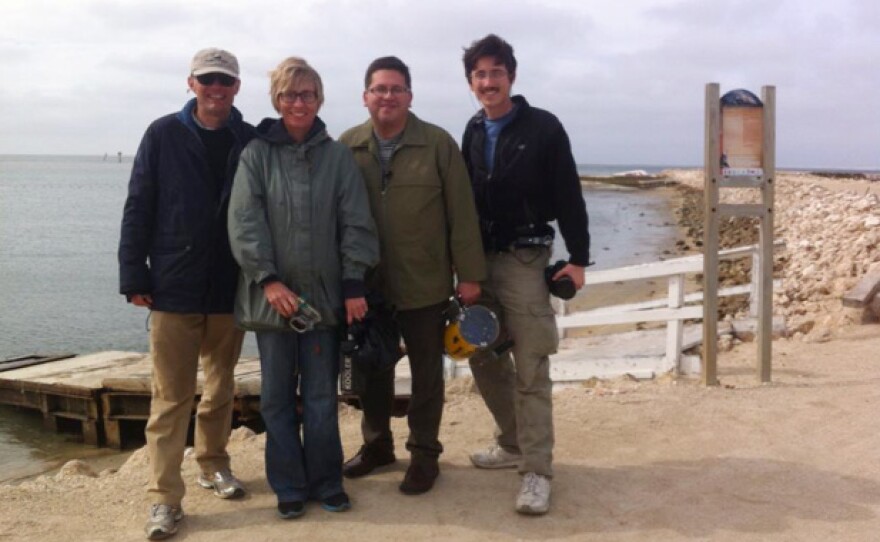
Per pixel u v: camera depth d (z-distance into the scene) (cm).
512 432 482
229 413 461
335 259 416
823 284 1061
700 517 417
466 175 434
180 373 422
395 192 430
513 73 434
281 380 420
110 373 1021
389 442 483
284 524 417
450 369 786
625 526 409
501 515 423
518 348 435
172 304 412
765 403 600
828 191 3077
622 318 787
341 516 424
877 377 665
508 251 437
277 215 407
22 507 451
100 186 10588
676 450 511
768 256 670
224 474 456
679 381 716
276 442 423
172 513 411
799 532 399
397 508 433
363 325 416
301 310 403
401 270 432
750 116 667
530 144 428
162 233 414
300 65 404
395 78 420
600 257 2652
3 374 1039
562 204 432
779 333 873
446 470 485
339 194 416
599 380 748
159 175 413
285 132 412
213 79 405
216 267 418
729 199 3766
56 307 1973
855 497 436
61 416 979
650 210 5162
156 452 416
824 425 546
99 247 3369
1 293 2183
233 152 418
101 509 447
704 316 671
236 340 448
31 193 8512
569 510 428
